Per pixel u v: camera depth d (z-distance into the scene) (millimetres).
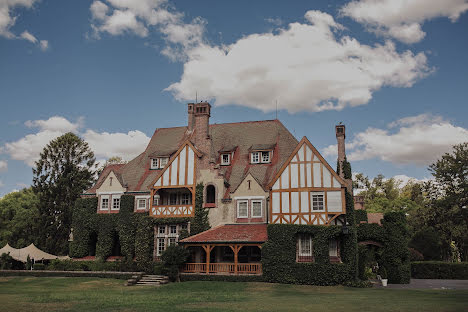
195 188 33312
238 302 19203
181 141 39844
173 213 33188
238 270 29797
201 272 30250
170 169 34156
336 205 28453
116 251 36875
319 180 29156
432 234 46656
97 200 36875
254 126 39500
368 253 35281
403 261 31062
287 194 29484
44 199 48938
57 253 47750
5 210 61750
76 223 37000
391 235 31094
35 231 48688
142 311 16297
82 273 31703
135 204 35562
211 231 31188
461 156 47375
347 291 24281
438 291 23438
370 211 62406
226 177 35156
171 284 27531
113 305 18109
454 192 47719
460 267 36969
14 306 17875
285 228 28625
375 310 16094
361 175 71500
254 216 32219
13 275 32938
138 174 37906
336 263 27625
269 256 28422
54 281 29312
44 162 49844
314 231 28156
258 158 35812
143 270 32188
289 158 30094
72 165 50500
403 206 63125
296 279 27688
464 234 46812
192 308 17047
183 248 30172
